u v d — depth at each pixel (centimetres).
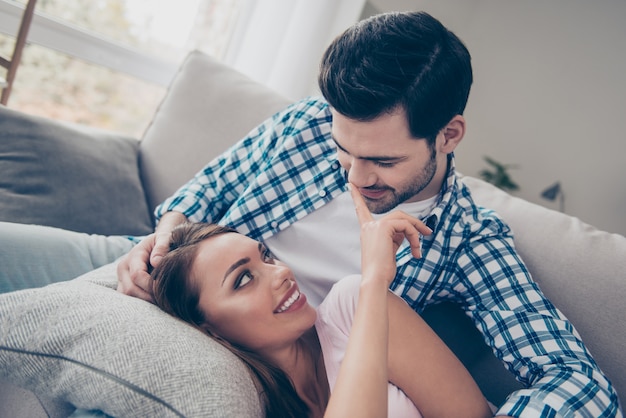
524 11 293
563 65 280
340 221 104
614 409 72
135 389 55
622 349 89
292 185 110
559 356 79
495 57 301
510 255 95
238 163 120
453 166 98
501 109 300
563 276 97
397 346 78
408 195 87
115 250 104
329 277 103
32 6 133
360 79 71
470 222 101
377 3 233
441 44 76
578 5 276
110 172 126
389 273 71
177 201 113
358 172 81
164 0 197
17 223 97
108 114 218
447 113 79
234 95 142
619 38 263
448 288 99
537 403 69
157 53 206
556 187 271
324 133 112
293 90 199
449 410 76
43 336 59
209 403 55
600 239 100
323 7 192
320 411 79
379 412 59
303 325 78
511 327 87
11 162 110
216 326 77
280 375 75
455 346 100
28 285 83
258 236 111
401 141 76
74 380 57
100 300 66
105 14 187
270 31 200
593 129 271
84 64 200
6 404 68
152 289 78
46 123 120
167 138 141
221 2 209
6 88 137
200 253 78
